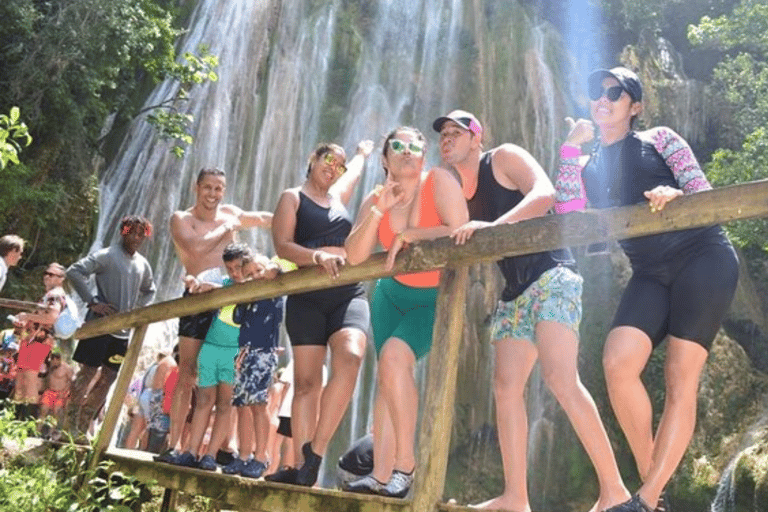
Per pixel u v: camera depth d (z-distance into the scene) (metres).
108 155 20.66
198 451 5.89
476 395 20.39
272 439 7.98
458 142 4.45
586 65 25.83
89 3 16.97
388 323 4.70
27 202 17.64
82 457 6.46
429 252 4.15
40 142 17.91
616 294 20.86
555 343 3.99
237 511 5.61
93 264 7.80
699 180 3.86
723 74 22.88
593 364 20.56
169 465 5.64
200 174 6.73
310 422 5.08
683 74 26.20
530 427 20.27
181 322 6.33
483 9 24.66
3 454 6.28
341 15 24.16
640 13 26.41
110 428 6.40
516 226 3.80
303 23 23.80
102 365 7.94
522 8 24.80
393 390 4.39
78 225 18.64
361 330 5.11
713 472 18.92
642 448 3.82
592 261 21.25
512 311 4.20
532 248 3.74
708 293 3.69
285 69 23.09
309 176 5.55
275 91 22.80
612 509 3.50
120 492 5.75
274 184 22.19
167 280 20.25
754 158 19.31
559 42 24.69
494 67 23.80
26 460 6.33
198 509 6.92
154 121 19.52
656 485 3.51
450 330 4.04
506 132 23.30
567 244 3.64
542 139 23.34
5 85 16.97
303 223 5.43
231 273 6.02
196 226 6.68
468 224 3.98
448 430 3.98
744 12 22.16
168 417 8.00
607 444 3.84
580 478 19.94
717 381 20.05
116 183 20.41
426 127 23.56
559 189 4.11
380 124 23.28
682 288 3.74
